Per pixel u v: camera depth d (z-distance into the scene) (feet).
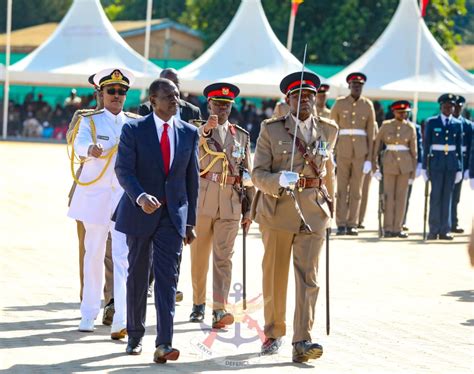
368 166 81.25
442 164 80.43
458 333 43.06
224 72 143.84
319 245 37.24
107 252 43.52
